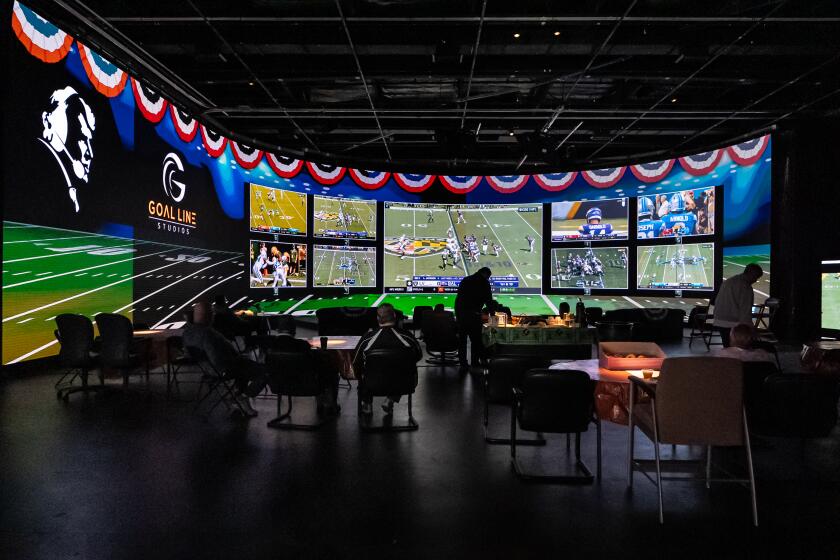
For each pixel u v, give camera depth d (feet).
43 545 8.46
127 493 10.59
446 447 13.78
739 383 9.61
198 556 8.14
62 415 16.67
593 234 46.88
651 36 24.73
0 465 12.18
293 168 43.47
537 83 29.86
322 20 22.82
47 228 23.08
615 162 45.70
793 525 9.36
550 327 24.45
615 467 12.35
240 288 39.24
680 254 42.50
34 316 22.63
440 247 48.88
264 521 9.36
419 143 42.70
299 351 14.99
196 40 25.27
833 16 22.25
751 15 22.39
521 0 21.97
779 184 35.63
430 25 23.99
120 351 18.56
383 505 10.07
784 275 35.35
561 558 8.15
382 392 15.03
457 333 26.68
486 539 8.74
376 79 29.63
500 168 48.91
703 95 32.17
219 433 14.92
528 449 13.66
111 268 27.07
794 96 31.94
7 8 20.85
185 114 33.50
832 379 11.14
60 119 23.70
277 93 32.12
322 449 13.52
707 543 8.67
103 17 23.12
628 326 26.45
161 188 31.19
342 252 46.21
